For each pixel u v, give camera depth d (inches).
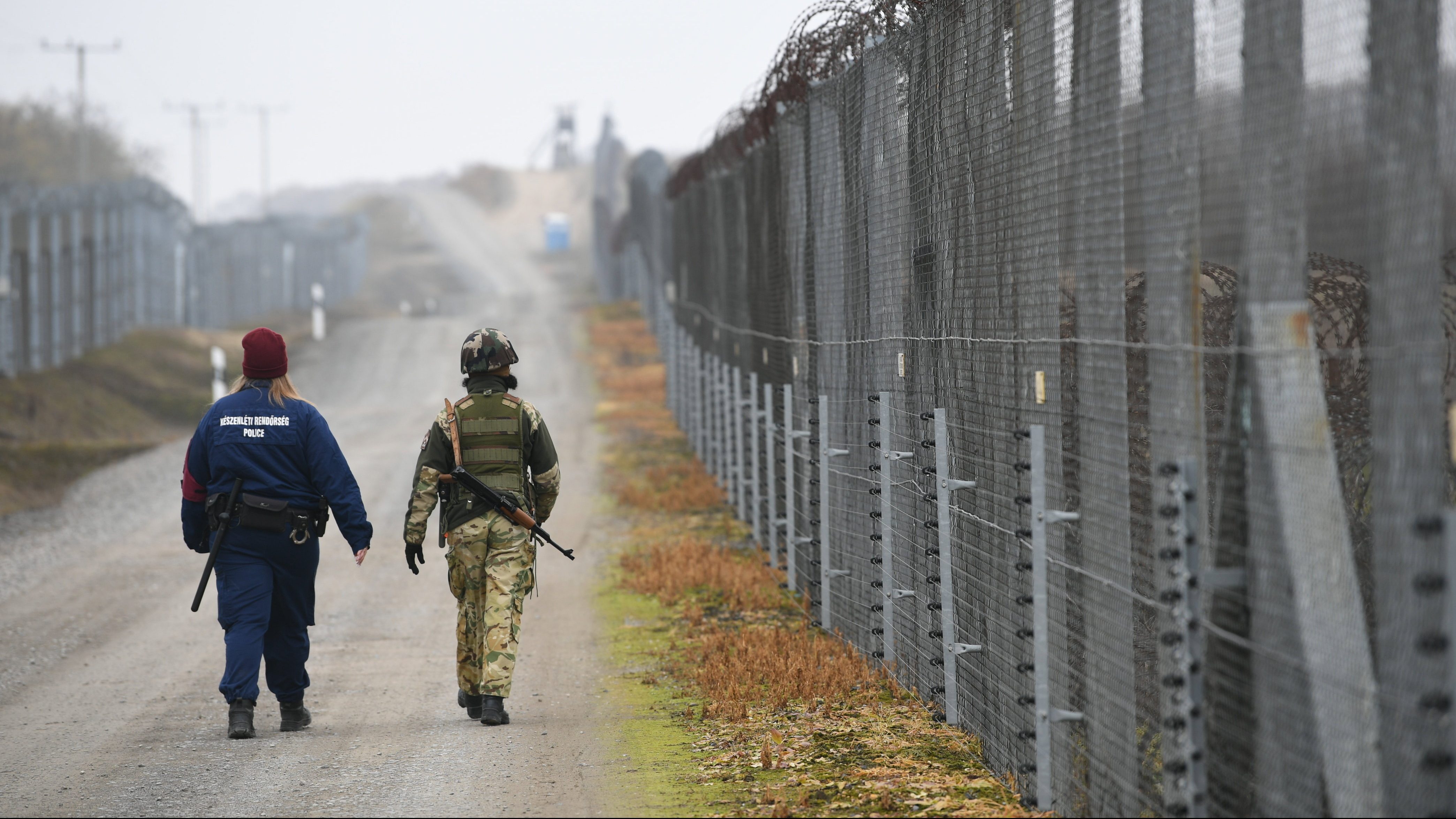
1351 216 464.1
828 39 1284.4
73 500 2613.2
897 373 1072.2
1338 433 599.8
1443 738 418.9
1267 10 504.7
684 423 3412.9
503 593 978.1
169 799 777.6
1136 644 649.6
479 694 997.2
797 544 1501.0
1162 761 604.4
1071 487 716.0
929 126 967.6
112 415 4126.5
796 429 1549.0
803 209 1494.8
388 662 1240.2
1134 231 619.2
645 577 1576.0
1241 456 547.5
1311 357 485.4
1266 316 514.0
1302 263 491.5
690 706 1003.9
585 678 1125.7
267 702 1087.0
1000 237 815.7
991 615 840.3
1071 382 716.0
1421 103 431.5
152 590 1699.1
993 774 808.3
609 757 859.4
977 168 861.8
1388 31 442.9
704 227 2792.8
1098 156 660.1
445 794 775.1
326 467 963.3
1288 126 494.6
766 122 1700.3
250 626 941.8
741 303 2127.2
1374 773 454.6
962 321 898.7
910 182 1029.8
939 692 955.3
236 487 946.1
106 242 5182.1
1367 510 593.3
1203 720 563.8
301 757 880.3
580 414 3986.2
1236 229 531.5
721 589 1539.1
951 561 915.4
